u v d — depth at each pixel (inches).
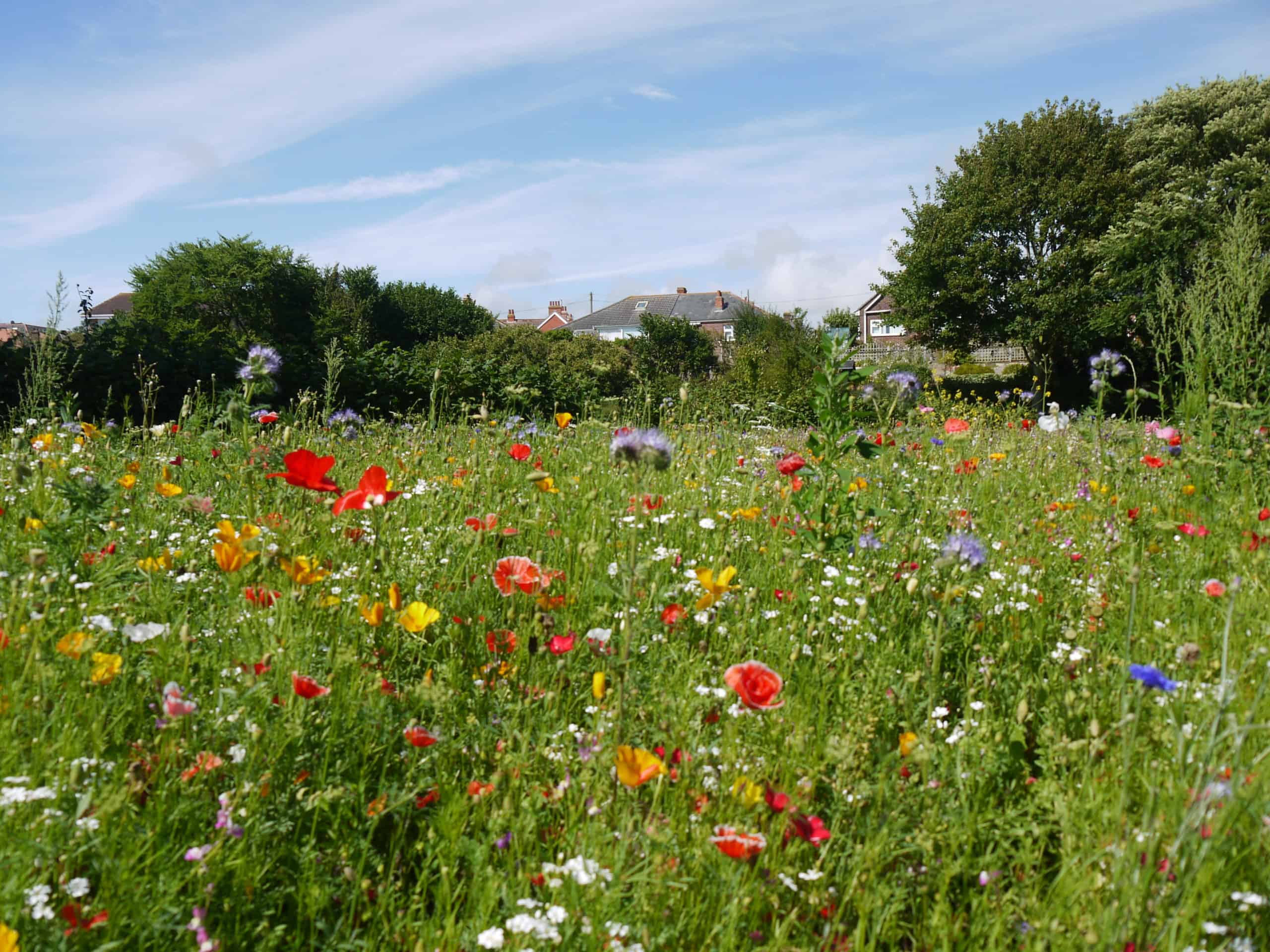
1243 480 188.2
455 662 100.3
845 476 145.8
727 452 221.6
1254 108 1368.1
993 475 219.0
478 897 67.1
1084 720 90.9
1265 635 104.3
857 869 71.7
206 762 73.8
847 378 151.5
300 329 1775.3
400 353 439.8
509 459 194.7
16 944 52.9
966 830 76.4
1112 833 70.7
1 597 95.2
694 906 68.2
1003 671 103.4
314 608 102.3
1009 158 1464.1
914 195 1557.6
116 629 94.0
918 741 80.7
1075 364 1470.2
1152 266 1073.5
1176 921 56.2
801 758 85.4
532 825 73.3
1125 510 168.1
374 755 83.5
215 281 1722.4
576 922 62.0
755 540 154.9
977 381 1285.7
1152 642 111.0
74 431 228.5
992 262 1424.7
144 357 335.6
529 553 136.7
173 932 60.9
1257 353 221.3
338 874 69.6
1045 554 153.3
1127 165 1424.7
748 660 104.0
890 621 115.3
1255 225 234.7
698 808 77.3
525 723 91.4
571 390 473.7
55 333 270.1
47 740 75.4
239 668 86.3
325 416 242.5
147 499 151.3
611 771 78.6
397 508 144.6
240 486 155.5
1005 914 67.7
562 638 94.3
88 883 60.0
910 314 1552.7
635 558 87.9
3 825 62.6
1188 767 71.9
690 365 1836.9
